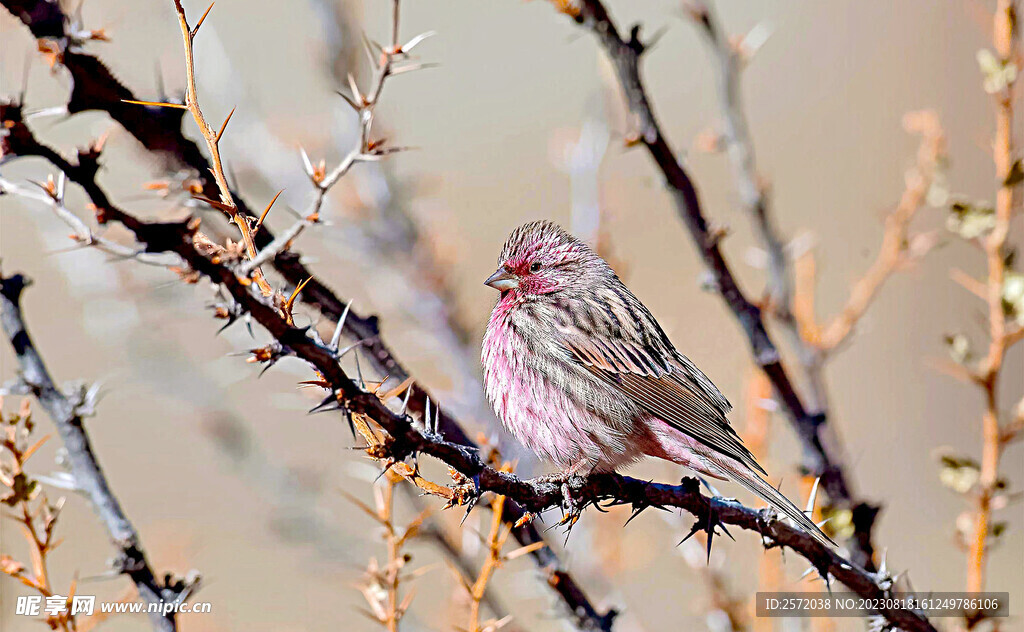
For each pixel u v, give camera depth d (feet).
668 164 27.45
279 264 23.36
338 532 35.88
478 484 19.11
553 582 27.71
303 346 16.93
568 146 40.09
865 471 65.62
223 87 38.55
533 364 32.53
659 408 32.14
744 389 41.83
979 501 29.01
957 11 77.66
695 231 28.30
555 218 63.72
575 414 32.07
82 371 51.01
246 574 42.37
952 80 76.07
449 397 38.04
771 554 33.37
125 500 46.42
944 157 33.86
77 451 23.21
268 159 39.17
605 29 26.45
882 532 59.26
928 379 70.44
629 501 25.31
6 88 29.86
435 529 31.01
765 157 77.25
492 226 63.93
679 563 39.24
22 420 22.72
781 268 32.83
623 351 32.65
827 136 78.23
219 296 17.81
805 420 30.27
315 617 39.19
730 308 29.40
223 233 23.18
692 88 85.81
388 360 25.03
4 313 23.29
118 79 21.29
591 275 35.04
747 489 31.22
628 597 37.88
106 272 35.19
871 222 67.31
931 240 34.17
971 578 28.91
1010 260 29.30
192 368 37.40
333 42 38.63
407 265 40.24
